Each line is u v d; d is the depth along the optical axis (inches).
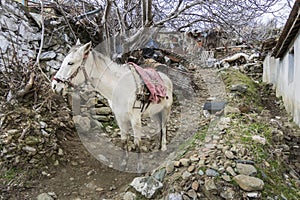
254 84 274.4
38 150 130.1
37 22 209.3
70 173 126.2
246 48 381.1
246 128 145.0
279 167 118.6
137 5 251.3
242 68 336.2
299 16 145.8
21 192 109.7
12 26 194.7
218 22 223.6
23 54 188.9
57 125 152.8
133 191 108.7
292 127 166.6
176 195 98.7
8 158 121.5
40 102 160.6
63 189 114.9
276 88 260.1
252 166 106.9
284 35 183.0
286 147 138.3
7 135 130.9
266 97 247.9
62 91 119.8
